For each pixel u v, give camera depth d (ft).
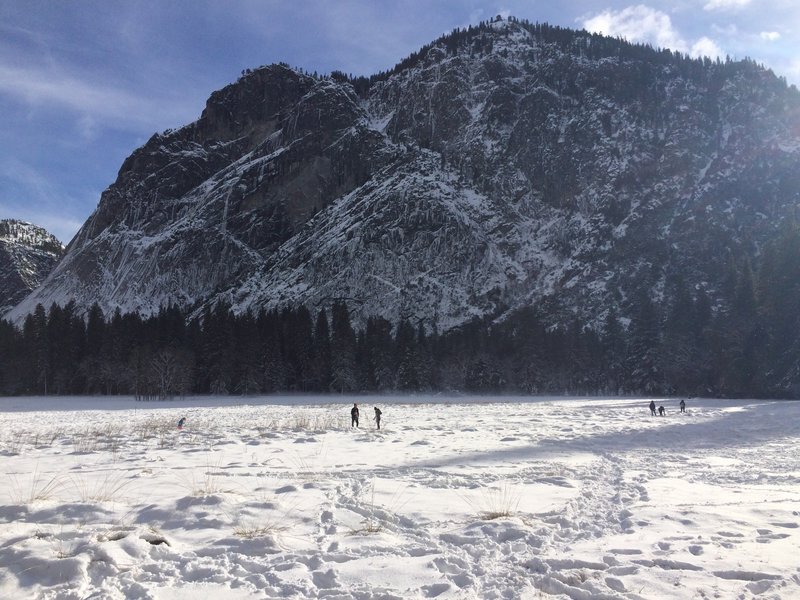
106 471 39.83
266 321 334.85
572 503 30.66
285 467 44.39
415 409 159.12
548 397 264.72
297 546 21.68
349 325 320.50
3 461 45.68
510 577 18.29
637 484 37.52
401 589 17.17
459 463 48.60
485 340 336.70
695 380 282.56
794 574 17.94
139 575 18.17
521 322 349.20
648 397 266.57
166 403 219.20
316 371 307.17
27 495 30.12
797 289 281.74
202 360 301.63
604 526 25.77
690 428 91.45
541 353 314.14
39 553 19.17
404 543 22.34
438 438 71.20
